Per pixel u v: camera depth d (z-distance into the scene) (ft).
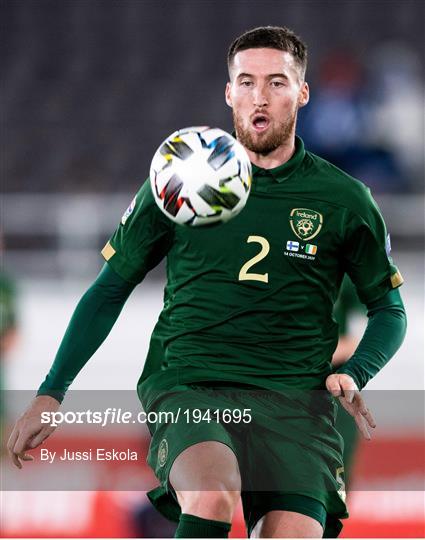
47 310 103.50
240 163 42.39
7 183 189.98
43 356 100.94
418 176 147.43
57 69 225.97
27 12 234.38
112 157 198.70
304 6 231.09
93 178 189.98
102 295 47.39
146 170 194.59
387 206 128.77
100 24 233.96
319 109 140.05
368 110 141.28
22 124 209.05
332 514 46.65
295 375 45.88
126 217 47.52
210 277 45.80
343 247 47.34
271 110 46.03
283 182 46.96
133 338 100.78
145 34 232.12
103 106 215.31
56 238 148.87
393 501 84.53
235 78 46.73
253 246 45.73
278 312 45.65
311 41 225.35
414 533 83.51
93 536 81.87
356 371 46.47
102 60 228.22
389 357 47.98
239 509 77.71
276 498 44.98
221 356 45.55
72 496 82.48
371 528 83.82
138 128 208.13
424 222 128.06
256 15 231.91
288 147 47.60
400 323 48.80
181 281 46.37
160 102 215.92
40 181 190.49
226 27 231.91
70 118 211.20
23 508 82.38
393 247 128.47
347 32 226.17
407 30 226.58
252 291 45.55
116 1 235.61
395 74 156.56
